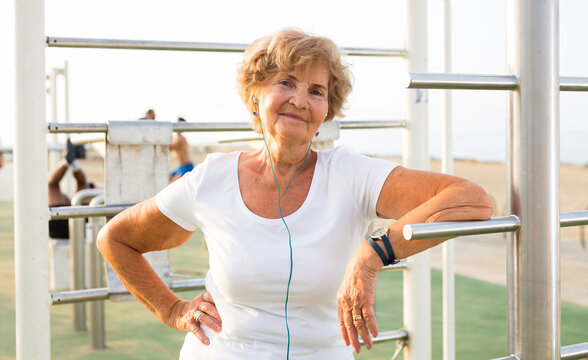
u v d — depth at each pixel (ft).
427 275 7.49
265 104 4.67
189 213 5.08
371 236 4.15
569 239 29.30
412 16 7.41
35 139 5.67
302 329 4.65
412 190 4.39
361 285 4.05
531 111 3.51
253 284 4.60
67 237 16.03
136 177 6.34
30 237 5.70
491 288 18.25
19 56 5.59
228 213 4.79
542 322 3.55
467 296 17.19
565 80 3.62
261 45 4.73
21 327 5.74
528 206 3.54
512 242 3.66
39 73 5.66
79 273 13.53
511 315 3.68
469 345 12.54
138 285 5.47
